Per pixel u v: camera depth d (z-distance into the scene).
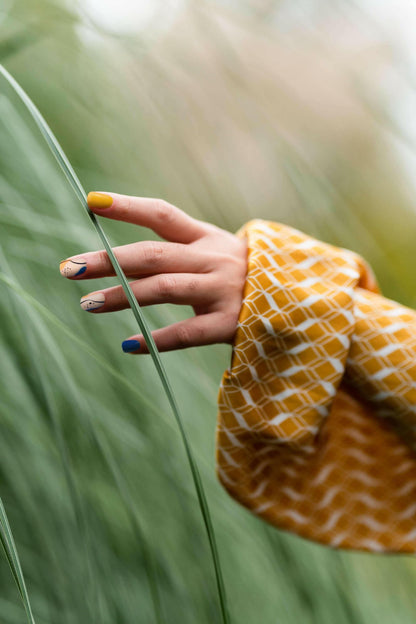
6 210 0.78
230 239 0.64
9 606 0.74
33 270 0.80
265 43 1.04
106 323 0.87
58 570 0.75
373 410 0.68
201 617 0.83
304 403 0.63
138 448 0.85
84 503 0.77
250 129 1.07
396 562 1.29
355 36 0.97
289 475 0.70
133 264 0.58
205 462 0.89
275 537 0.96
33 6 0.85
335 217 1.08
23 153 0.82
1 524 0.53
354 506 0.71
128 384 0.65
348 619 0.97
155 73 1.00
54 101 0.98
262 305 0.61
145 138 1.05
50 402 0.69
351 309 0.63
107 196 0.57
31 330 0.70
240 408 0.63
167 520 0.86
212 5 1.00
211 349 1.08
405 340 0.65
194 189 1.07
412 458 0.70
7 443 0.76
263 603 0.94
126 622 0.76
